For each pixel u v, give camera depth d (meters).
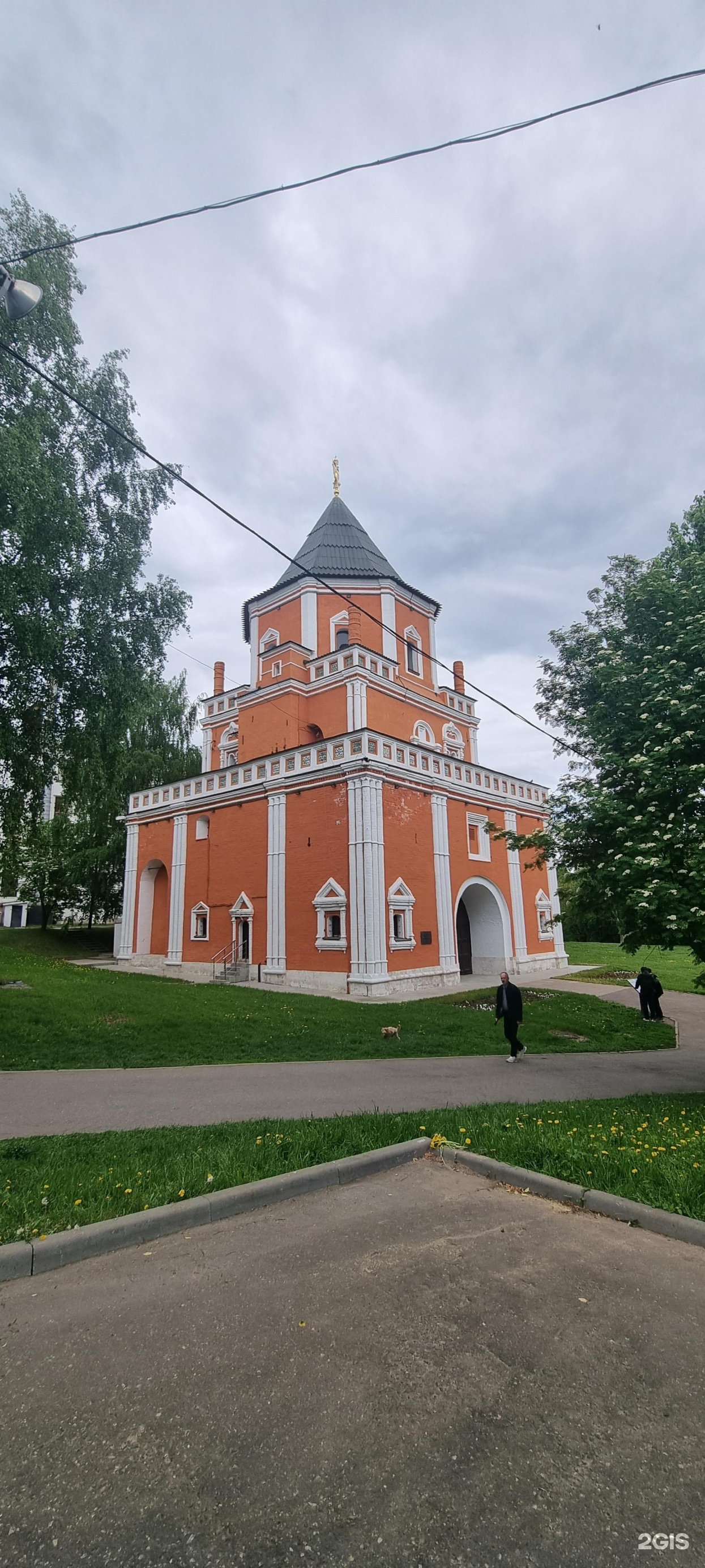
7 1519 2.52
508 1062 13.30
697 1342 3.63
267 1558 2.36
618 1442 2.88
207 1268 4.46
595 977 28.47
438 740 30.78
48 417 13.56
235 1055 12.88
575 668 12.65
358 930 20.69
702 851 9.44
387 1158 6.36
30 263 13.47
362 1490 2.64
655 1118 8.45
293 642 28.89
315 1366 3.42
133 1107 9.07
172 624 17.27
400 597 30.94
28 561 13.20
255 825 25.17
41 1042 12.91
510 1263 4.50
